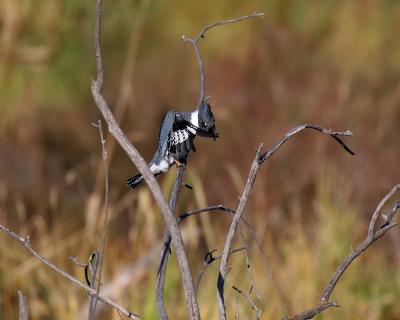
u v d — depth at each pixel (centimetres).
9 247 930
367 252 1023
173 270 820
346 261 462
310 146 1419
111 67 1577
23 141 1362
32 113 1403
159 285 459
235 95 1553
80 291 877
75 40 1491
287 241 1022
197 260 952
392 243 1078
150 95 1554
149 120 1505
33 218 1086
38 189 1245
